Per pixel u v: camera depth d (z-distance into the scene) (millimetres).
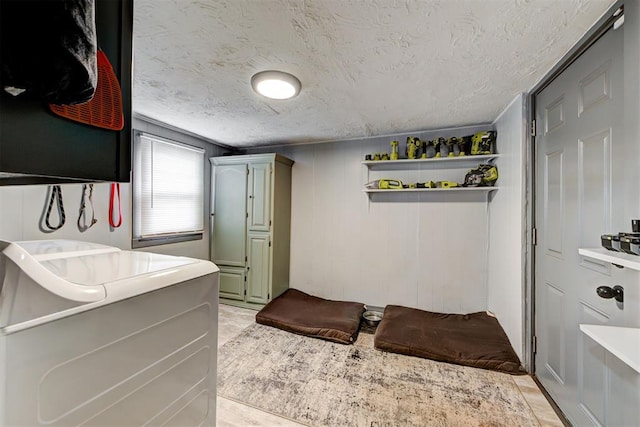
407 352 2281
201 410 995
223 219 3514
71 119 500
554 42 1396
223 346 2432
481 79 1813
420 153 3023
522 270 1998
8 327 504
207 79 1861
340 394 1798
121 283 722
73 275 749
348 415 1616
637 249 783
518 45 1429
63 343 585
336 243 3492
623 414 1107
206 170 3553
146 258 1038
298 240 3678
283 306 3156
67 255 999
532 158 1945
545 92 1800
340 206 3473
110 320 680
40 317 547
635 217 1011
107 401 676
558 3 1130
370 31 1334
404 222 3197
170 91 2061
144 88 2012
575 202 1473
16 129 424
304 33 1359
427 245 3107
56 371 575
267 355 2285
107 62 566
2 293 499
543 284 1821
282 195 3502
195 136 3314
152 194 2863
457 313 2977
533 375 1947
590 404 1336
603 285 1253
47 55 407
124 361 717
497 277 2607
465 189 2717
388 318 2830
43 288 554
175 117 2645
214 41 1434
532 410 1642
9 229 1424
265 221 3340
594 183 1316
